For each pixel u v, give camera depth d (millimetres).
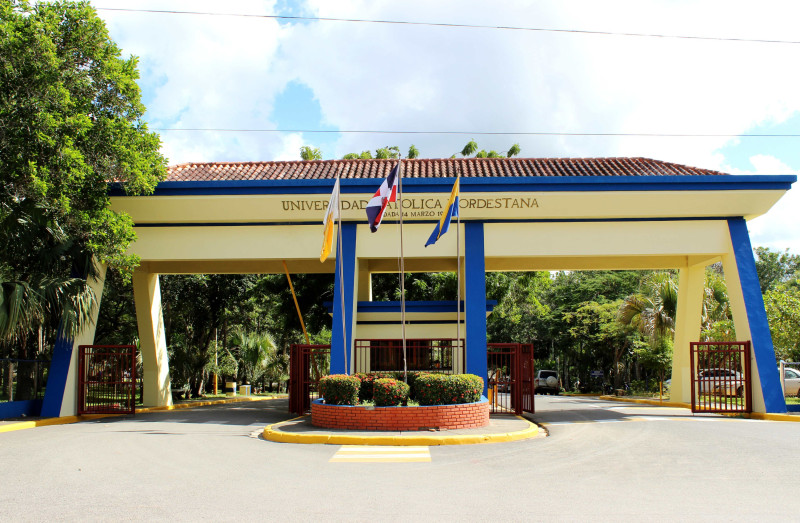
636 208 18203
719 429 13961
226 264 22344
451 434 12695
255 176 20016
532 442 12391
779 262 51406
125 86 16266
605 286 44875
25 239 15898
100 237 16281
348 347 18062
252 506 6762
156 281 23125
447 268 22875
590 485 7898
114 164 16500
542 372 43406
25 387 18141
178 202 18312
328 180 18016
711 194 17750
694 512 6406
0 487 7785
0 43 13945
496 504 6840
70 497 7199
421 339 19016
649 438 12562
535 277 32906
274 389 43031
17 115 14250
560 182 17719
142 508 6656
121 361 18984
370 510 6582
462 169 20359
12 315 14672
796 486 7730
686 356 23281
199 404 25828
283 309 29484
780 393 17219
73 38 15391
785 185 17656
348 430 13375
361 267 22469
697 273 22484
